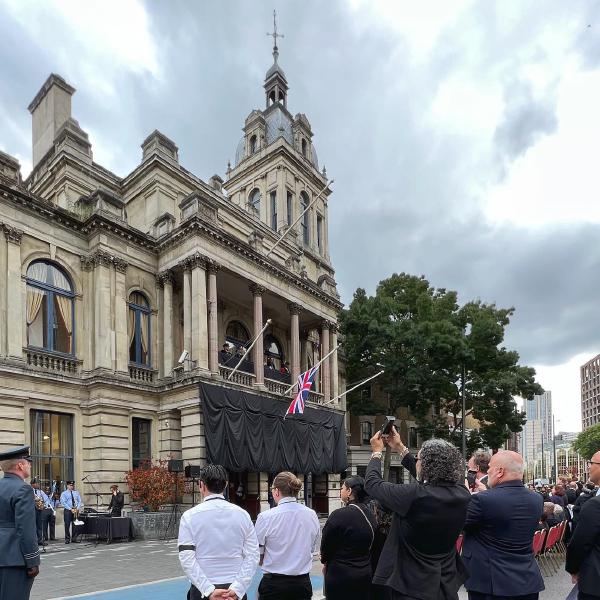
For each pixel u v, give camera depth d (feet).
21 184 72.18
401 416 161.38
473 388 138.31
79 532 59.62
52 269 73.67
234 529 14.48
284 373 104.32
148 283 83.56
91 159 91.09
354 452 145.69
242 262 87.97
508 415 139.44
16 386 64.85
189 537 14.16
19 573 16.48
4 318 65.57
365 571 16.61
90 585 33.94
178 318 86.74
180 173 94.58
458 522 12.92
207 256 81.00
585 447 370.94
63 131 88.38
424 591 12.50
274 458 85.76
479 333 133.80
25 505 16.74
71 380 71.15
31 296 70.49
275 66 147.23
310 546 17.16
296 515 17.02
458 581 13.26
